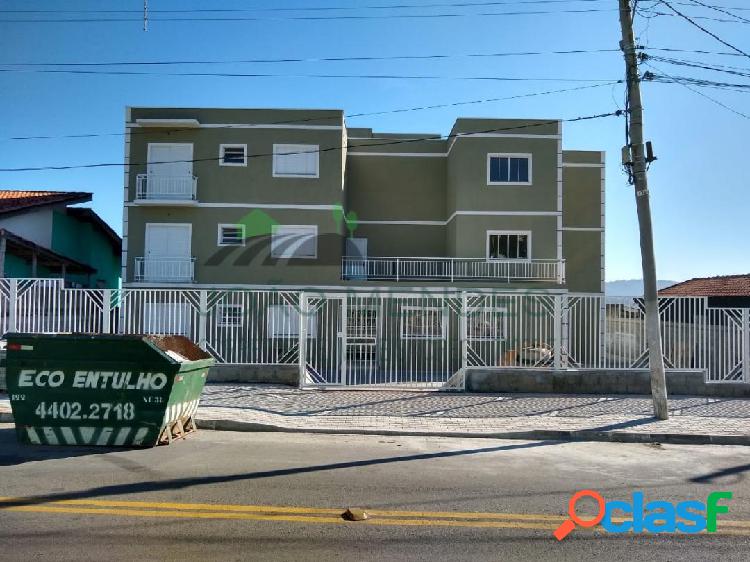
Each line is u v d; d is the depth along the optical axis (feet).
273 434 29.68
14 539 14.82
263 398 37.83
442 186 81.87
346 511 17.37
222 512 17.15
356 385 42.70
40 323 40.78
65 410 25.61
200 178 70.85
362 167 81.92
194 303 43.52
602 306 41.86
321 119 71.56
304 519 16.71
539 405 36.94
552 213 73.82
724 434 29.76
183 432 28.50
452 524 16.60
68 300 41.27
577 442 29.22
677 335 41.19
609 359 41.42
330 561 13.88
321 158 71.51
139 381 25.64
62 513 16.80
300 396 38.88
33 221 71.61
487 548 14.92
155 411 25.62
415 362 51.75
